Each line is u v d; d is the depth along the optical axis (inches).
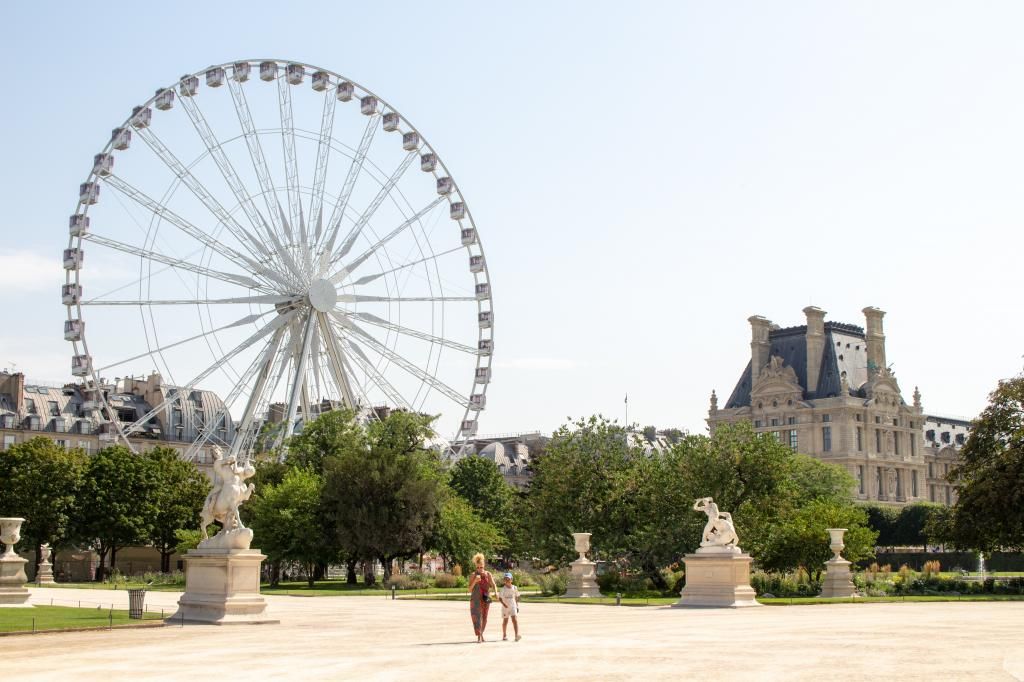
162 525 5492.1
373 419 4926.2
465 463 6791.3
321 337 4493.1
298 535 4259.4
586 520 3528.5
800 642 1419.8
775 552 3523.6
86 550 5782.5
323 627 1795.0
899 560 6648.6
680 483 3474.4
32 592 3314.5
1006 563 6441.9
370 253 4525.1
